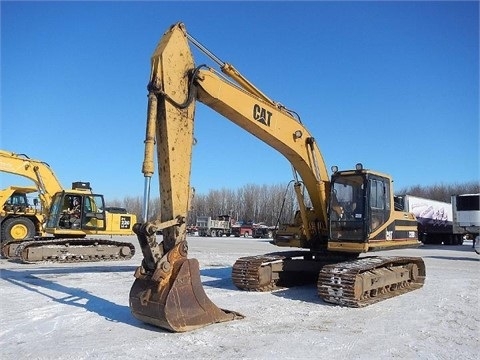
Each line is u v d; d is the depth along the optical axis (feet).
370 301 32.78
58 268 51.26
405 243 39.78
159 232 24.79
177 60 25.63
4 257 62.69
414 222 42.16
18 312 27.96
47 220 61.26
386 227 36.81
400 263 39.88
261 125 31.48
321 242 39.09
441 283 44.68
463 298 36.32
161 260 23.41
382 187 37.11
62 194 59.52
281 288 39.60
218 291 37.52
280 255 40.57
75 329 24.25
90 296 33.37
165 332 23.63
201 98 27.96
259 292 37.32
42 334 23.29
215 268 54.44
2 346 21.24
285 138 33.76
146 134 23.71
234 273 38.32
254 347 21.42
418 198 117.29
